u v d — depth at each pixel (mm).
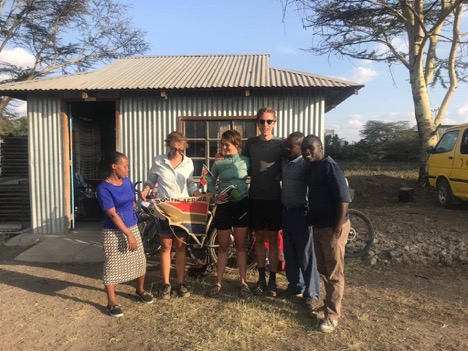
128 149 7324
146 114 7258
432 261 5719
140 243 4355
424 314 4148
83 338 3680
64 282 5172
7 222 8641
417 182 12281
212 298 4527
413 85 12008
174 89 6719
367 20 12547
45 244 6773
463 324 3914
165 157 4672
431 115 11914
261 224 4457
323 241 3705
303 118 7016
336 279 3717
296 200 4203
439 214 8484
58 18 20938
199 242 4719
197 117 7164
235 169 4438
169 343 3547
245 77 7359
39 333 3787
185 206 4543
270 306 4281
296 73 7621
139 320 4027
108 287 4129
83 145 9359
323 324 3713
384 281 5125
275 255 4566
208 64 9047
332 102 8219
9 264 5949
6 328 3898
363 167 21688
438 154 9758
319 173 3664
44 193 7359
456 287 4914
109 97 7258
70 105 7457
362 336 3652
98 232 7406
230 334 3666
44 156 7332
